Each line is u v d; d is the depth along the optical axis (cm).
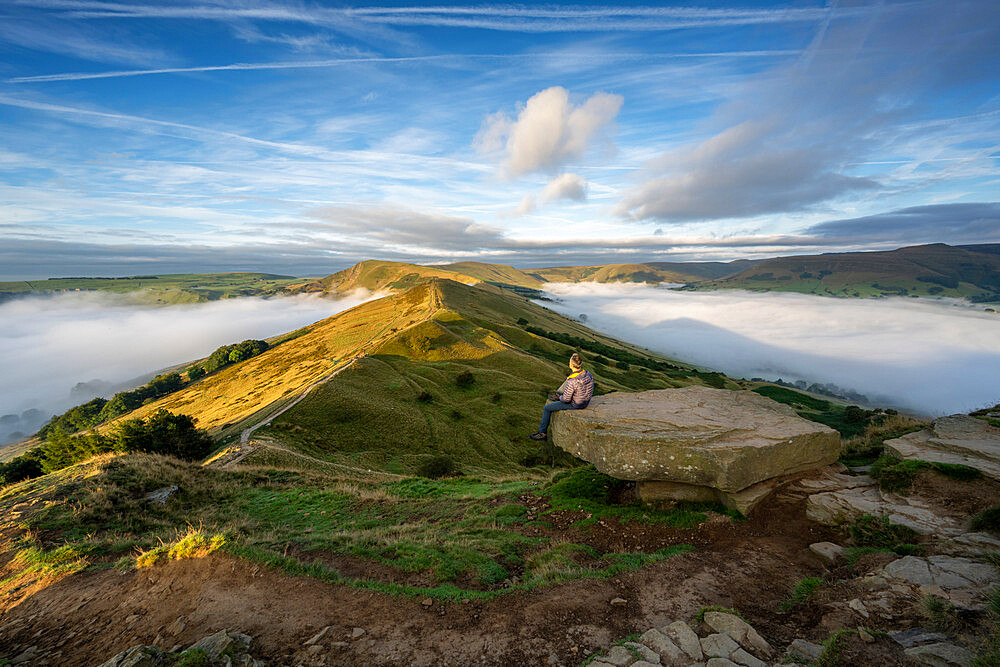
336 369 7488
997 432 984
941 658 438
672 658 523
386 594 726
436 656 574
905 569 623
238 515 1655
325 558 923
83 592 771
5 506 1384
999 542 654
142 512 1477
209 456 4094
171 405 10294
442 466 4516
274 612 660
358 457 4756
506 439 5800
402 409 5966
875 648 476
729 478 921
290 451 4069
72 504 1371
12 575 920
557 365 9106
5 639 664
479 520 1256
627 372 11344
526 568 906
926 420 1201
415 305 13200
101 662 579
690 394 1395
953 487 818
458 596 724
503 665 555
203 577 746
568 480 1399
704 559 828
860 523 811
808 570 747
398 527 1270
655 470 1005
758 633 570
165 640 604
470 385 7206
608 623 643
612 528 1041
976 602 520
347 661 561
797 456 998
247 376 10838
